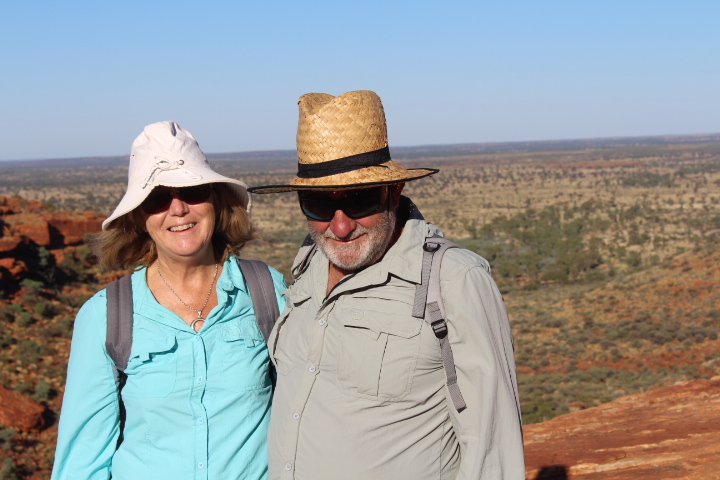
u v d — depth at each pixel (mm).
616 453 6266
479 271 2152
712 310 33625
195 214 2518
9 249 40562
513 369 2150
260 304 2611
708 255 40406
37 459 21797
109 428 2500
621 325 34656
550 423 8320
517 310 41938
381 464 2135
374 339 2135
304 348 2334
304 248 2592
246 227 2775
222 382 2471
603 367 28594
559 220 110000
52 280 42312
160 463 2412
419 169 2488
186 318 2562
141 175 2467
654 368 28047
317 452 2199
